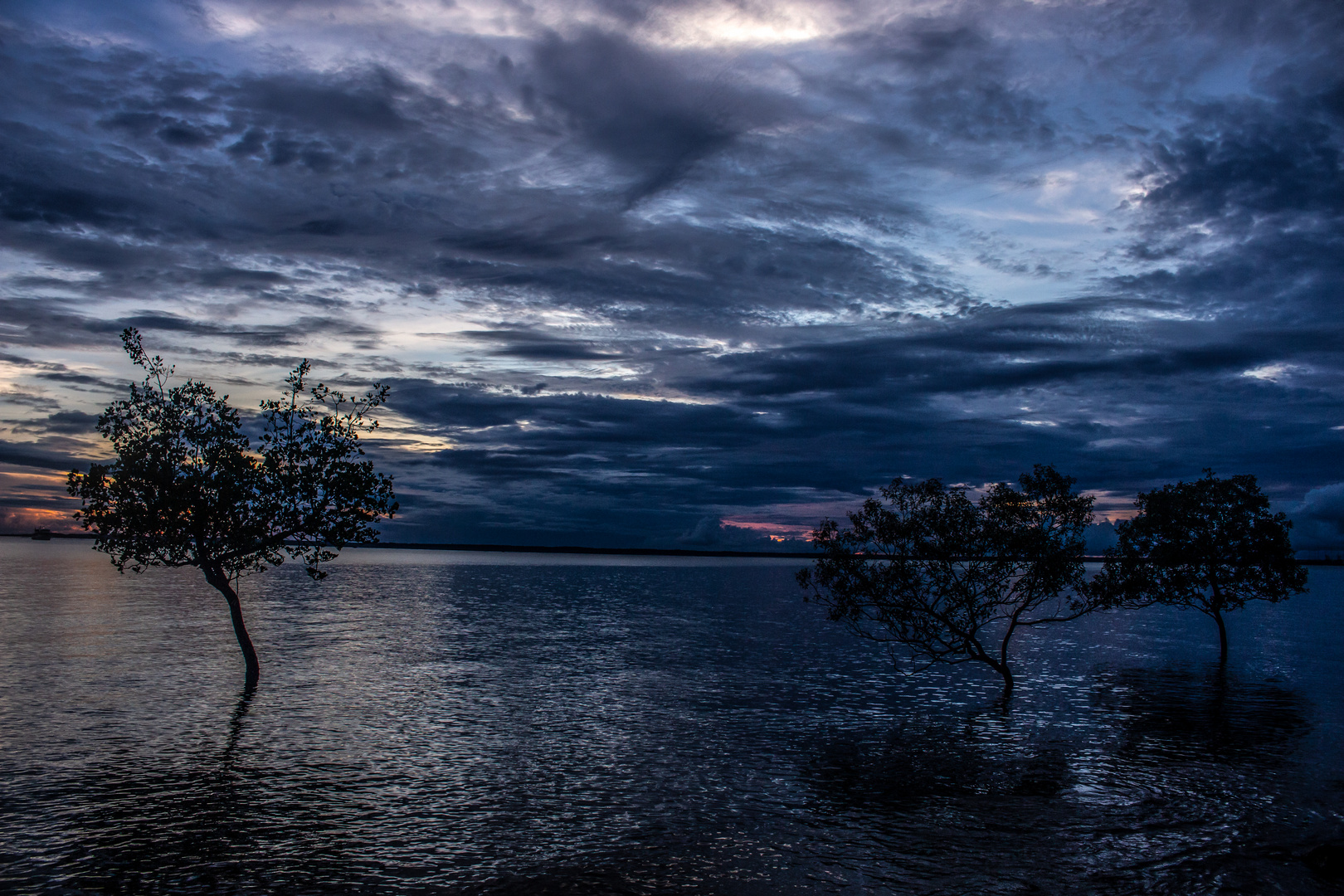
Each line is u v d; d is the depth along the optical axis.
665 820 22.00
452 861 18.95
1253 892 17.27
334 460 36.84
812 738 31.75
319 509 36.31
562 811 22.64
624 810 22.83
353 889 17.41
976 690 42.75
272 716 33.97
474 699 39.09
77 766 26.25
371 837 20.45
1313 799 23.81
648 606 106.19
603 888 17.47
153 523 33.97
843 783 25.50
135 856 19.03
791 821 21.89
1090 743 30.84
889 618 38.47
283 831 20.80
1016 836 20.70
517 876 18.11
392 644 59.09
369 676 44.69
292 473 35.75
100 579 126.50
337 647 56.34
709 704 38.69
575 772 26.69
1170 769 27.02
